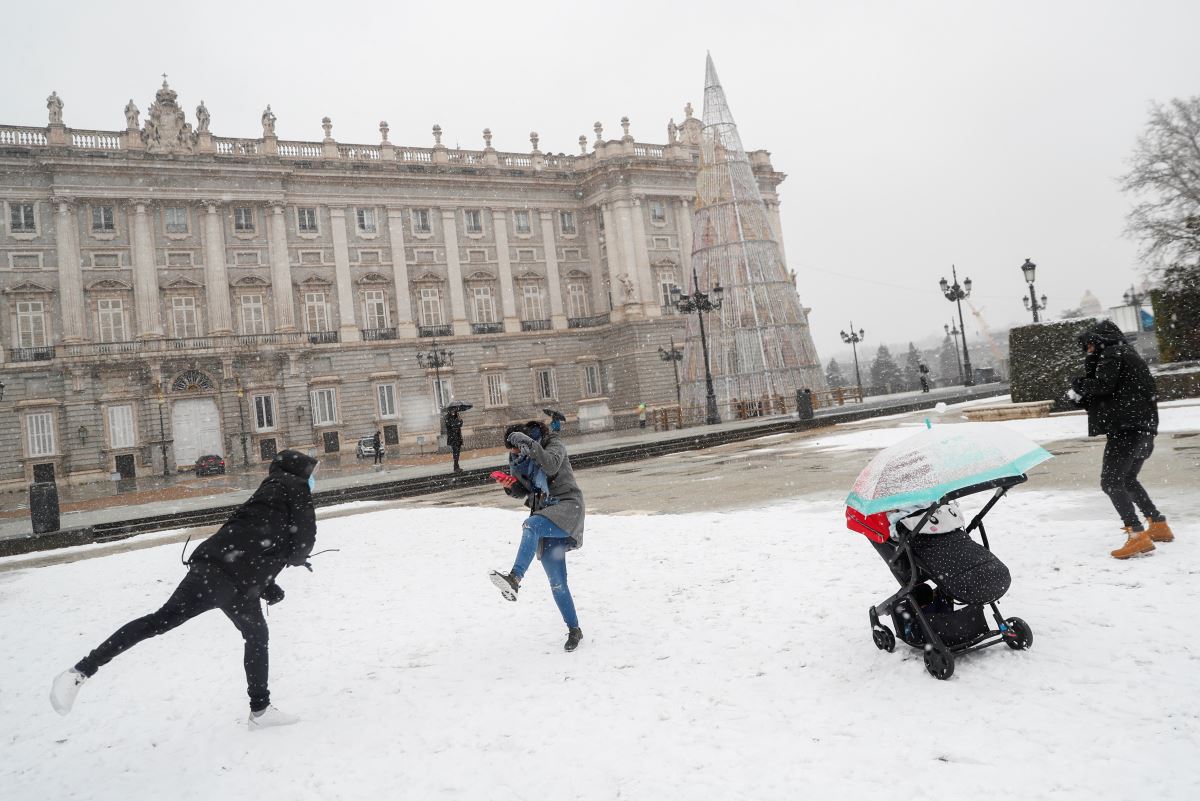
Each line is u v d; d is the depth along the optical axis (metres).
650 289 56.78
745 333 37.25
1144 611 3.92
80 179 43.31
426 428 51.38
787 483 11.48
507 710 3.87
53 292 42.91
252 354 46.19
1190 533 5.24
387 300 51.84
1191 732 2.77
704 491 11.83
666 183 58.06
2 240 42.09
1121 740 2.79
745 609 5.00
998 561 3.75
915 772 2.79
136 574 9.59
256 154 48.06
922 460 3.71
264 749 3.77
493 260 55.53
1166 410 14.41
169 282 45.19
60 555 13.49
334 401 48.94
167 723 4.32
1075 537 5.62
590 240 58.97
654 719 3.54
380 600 6.61
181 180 45.72
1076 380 5.07
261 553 4.09
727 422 33.25
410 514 12.77
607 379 57.69
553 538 4.82
